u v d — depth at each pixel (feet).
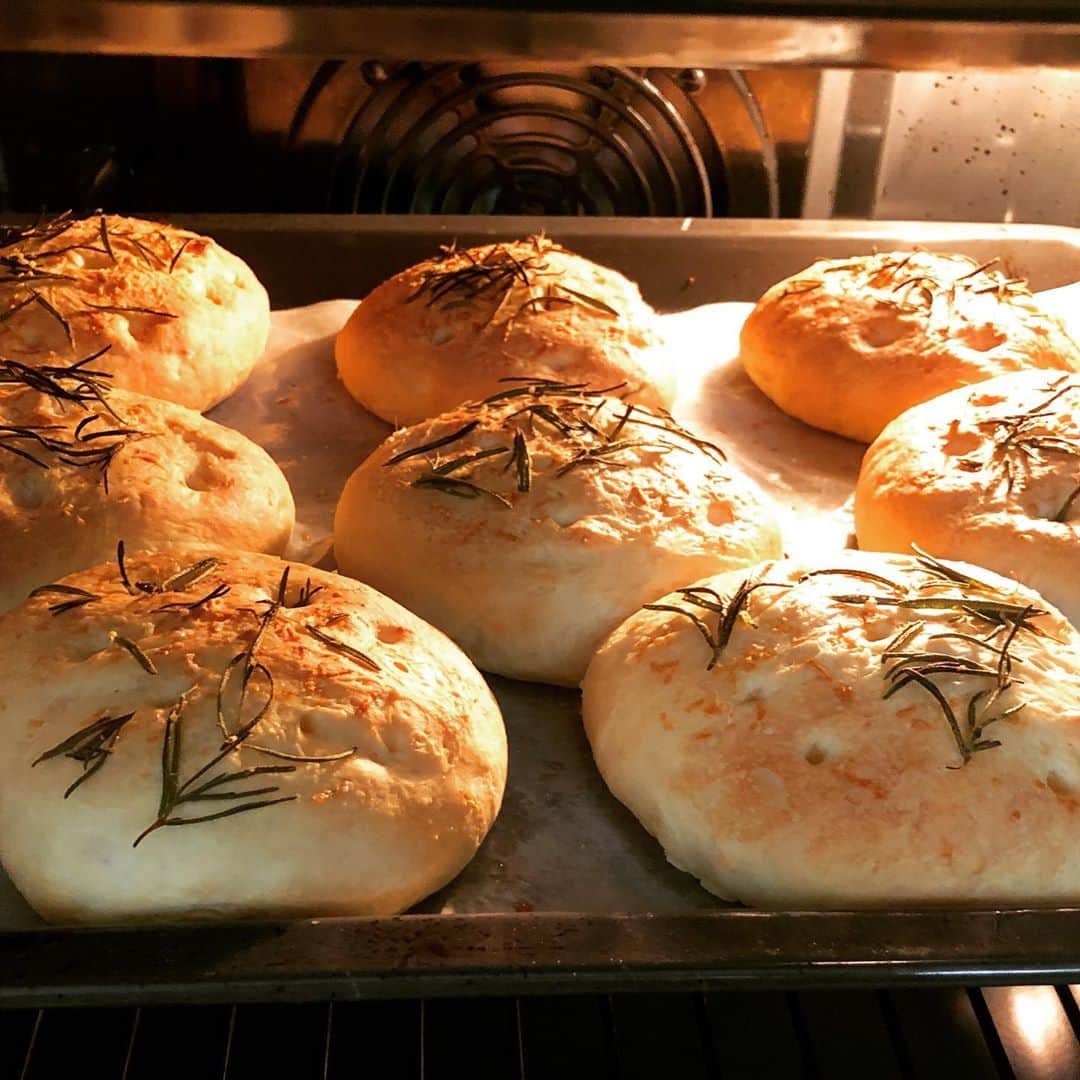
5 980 0.60
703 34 1.15
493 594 0.95
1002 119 1.58
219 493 1.01
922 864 0.72
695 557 0.96
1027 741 0.76
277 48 1.19
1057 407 1.08
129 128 1.58
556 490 0.98
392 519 0.99
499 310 1.26
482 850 0.81
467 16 1.13
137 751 0.70
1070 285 1.42
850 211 1.66
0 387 1.04
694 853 0.77
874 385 1.22
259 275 1.41
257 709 0.73
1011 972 0.64
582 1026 0.78
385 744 0.76
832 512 1.17
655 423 1.08
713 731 0.78
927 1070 0.77
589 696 0.90
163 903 0.68
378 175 1.59
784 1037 0.79
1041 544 0.95
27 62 1.50
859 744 0.76
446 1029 0.77
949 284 1.30
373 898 0.72
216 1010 0.77
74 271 1.22
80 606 0.80
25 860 0.71
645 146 1.57
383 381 1.24
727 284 1.45
